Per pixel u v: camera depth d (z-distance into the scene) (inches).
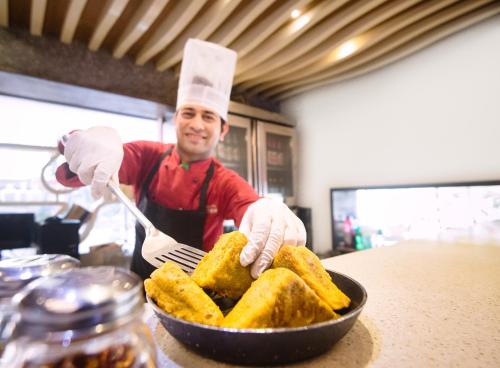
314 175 119.7
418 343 17.0
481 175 77.1
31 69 76.0
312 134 120.4
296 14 69.7
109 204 86.8
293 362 14.6
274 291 14.5
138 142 56.5
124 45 78.4
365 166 102.9
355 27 71.5
